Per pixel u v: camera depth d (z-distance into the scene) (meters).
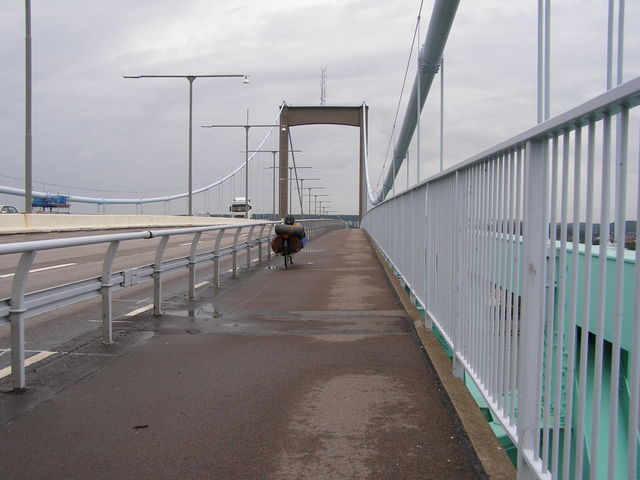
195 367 5.21
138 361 5.40
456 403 4.15
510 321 3.14
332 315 7.77
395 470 3.24
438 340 6.04
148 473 3.20
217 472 3.22
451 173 4.89
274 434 3.72
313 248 22.30
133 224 36.00
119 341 6.20
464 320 4.41
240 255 17.78
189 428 3.82
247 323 7.20
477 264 3.98
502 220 3.37
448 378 4.70
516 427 3.06
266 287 10.59
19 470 3.23
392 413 4.08
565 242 2.45
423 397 4.40
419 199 7.18
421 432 3.74
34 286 10.09
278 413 4.09
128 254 17.34
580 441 2.29
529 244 2.77
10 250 4.04
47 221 26.00
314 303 8.76
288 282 11.32
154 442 3.60
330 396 4.44
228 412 4.11
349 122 71.44
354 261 16.22
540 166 2.72
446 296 5.17
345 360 5.46
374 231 22.73
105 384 4.71
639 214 1.81
